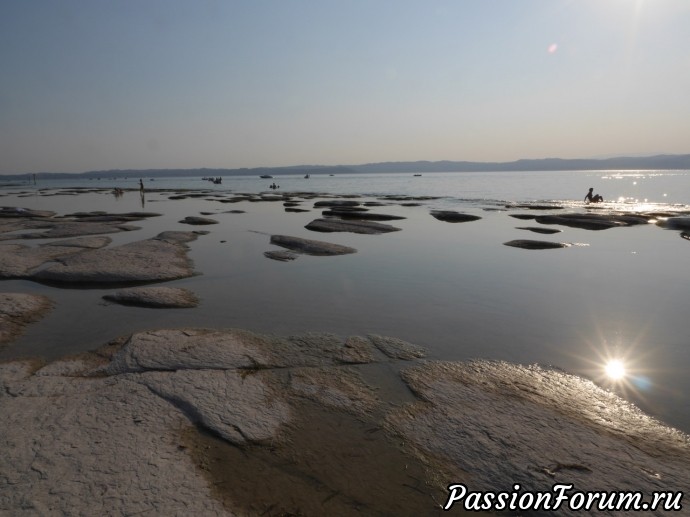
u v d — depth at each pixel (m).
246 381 6.73
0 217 31.02
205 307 10.70
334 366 7.35
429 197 55.44
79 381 6.69
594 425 5.67
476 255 17.45
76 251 17.34
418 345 8.32
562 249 18.78
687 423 5.75
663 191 68.38
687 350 8.16
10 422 5.47
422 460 4.97
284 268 15.03
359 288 12.48
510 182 113.94
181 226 26.47
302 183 130.75
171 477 4.55
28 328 9.19
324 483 4.59
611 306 10.82
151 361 7.34
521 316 10.08
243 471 4.73
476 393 6.47
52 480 4.43
